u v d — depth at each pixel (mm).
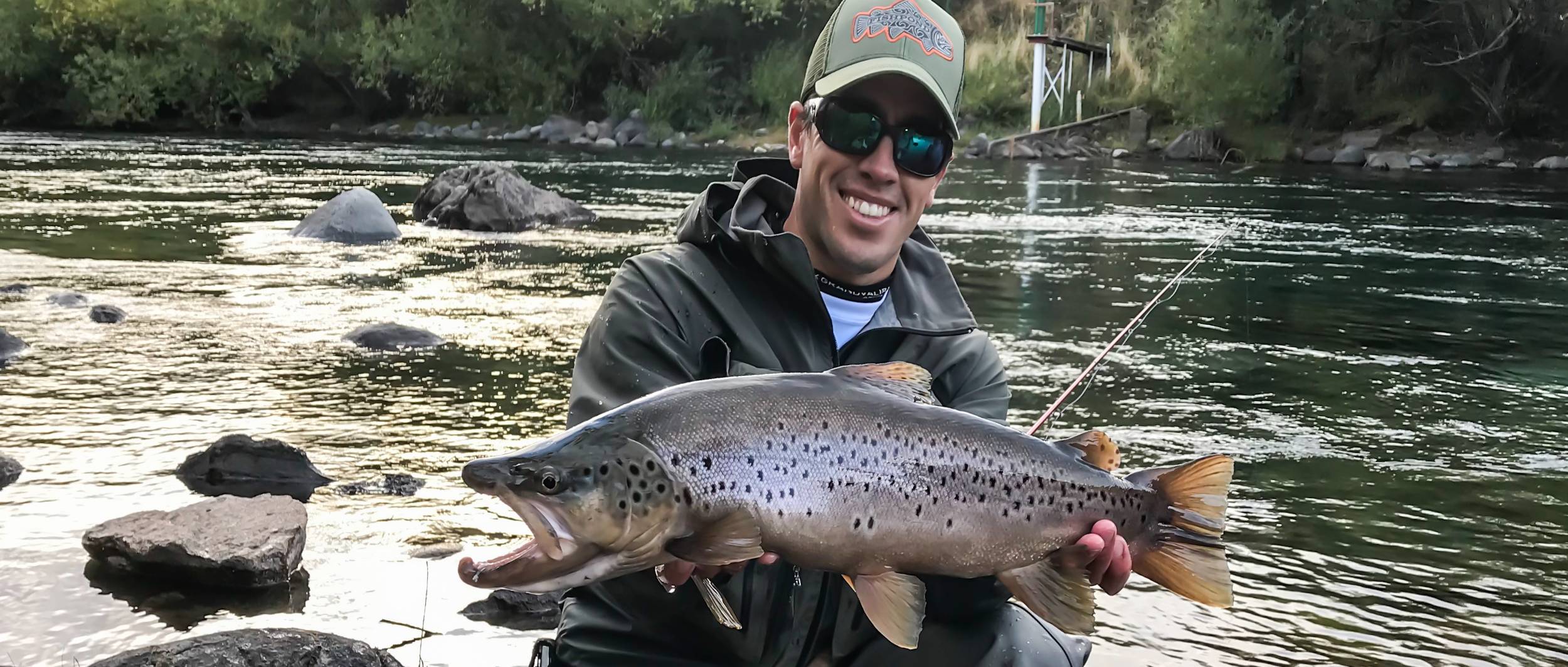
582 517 822
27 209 6008
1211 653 1436
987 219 6379
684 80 14984
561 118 14906
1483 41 12266
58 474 1972
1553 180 9656
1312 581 1683
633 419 857
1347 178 9773
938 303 1248
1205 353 3195
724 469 856
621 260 4770
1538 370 3082
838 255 1146
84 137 13047
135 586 1526
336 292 3879
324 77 16672
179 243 4969
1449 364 3150
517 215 5816
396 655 1350
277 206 6430
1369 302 4066
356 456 2119
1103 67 14172
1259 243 5551
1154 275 4508
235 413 2389
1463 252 5367
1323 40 12688
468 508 1850
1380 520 1942
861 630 1086
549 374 2799
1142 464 2188
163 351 2947
